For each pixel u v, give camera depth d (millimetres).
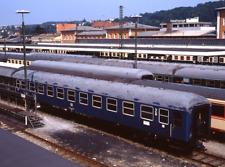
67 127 19938
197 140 14828
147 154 15070
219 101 16344
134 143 16750
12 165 4695
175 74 25125
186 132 13906
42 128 19688
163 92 15242
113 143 16750
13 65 31703
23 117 21766
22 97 22438
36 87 23969
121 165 13648
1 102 25609
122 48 44125
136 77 19469
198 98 14602
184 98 14180
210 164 13383
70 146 16234
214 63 35906
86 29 102500
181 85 17891
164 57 38781
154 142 16203
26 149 5324
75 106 20406
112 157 14648
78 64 25484
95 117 18938
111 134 18391
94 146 16250
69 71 24844
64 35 103250
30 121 19906
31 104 24828
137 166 13555
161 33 75125
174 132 14406
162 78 26250
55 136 17969
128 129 17422
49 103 22844
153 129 15422
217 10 59031
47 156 5031
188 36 67625
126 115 16812
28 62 39750
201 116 15117
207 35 64250
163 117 14836
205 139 15320
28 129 19359
